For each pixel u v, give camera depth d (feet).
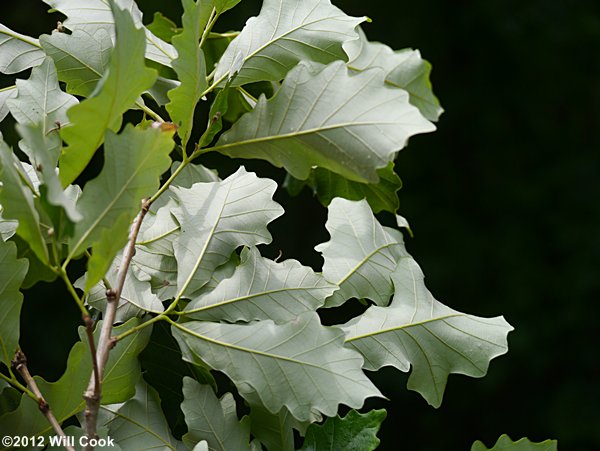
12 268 4.39
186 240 4.55
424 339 4.54
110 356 4.40
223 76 4.61
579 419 15.08
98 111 4.09
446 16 17.24
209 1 4.60
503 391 15.39
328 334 4.37
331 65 4.33
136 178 4.13
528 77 17.26
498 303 15.94
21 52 4.84
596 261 15.98
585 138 17.10
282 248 14.35
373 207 5.11
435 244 16.42
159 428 4.47
